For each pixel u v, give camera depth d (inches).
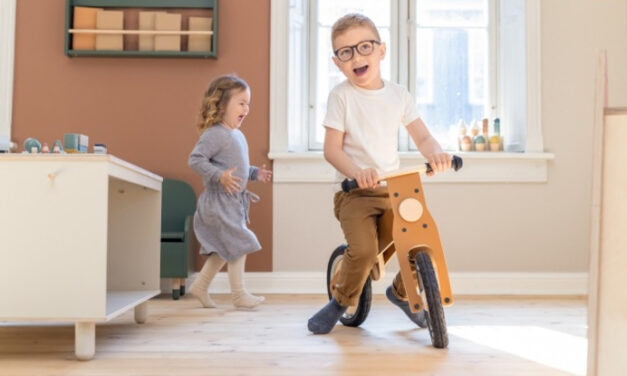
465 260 117.9
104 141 118.6
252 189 118.3
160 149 118.9
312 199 118.2
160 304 99.8
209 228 95.2
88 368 54.7
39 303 59.0
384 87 74.6
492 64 126.5
